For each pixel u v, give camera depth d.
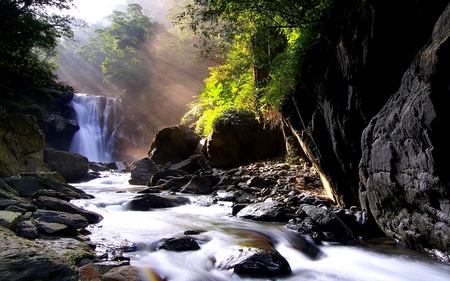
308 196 8.75
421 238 4.92
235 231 6.23
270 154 15.59
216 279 4.19
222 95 19.39
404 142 4.57
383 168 5.21
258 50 10.30
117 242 5.17
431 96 3.80
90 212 6.65
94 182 15.66
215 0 7.96
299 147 12.73
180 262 4.62
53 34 16.70
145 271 4.00
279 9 7.75
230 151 15.57
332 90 6.88
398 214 5.45
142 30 43.75
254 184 11.16
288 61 8.26
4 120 11.45
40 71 17.89
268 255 4.61
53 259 2.93
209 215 7.95
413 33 4.98
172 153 18.28
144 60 41.94
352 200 7.49
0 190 6.39
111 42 45.50
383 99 5.63
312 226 6.33
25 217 5.30
